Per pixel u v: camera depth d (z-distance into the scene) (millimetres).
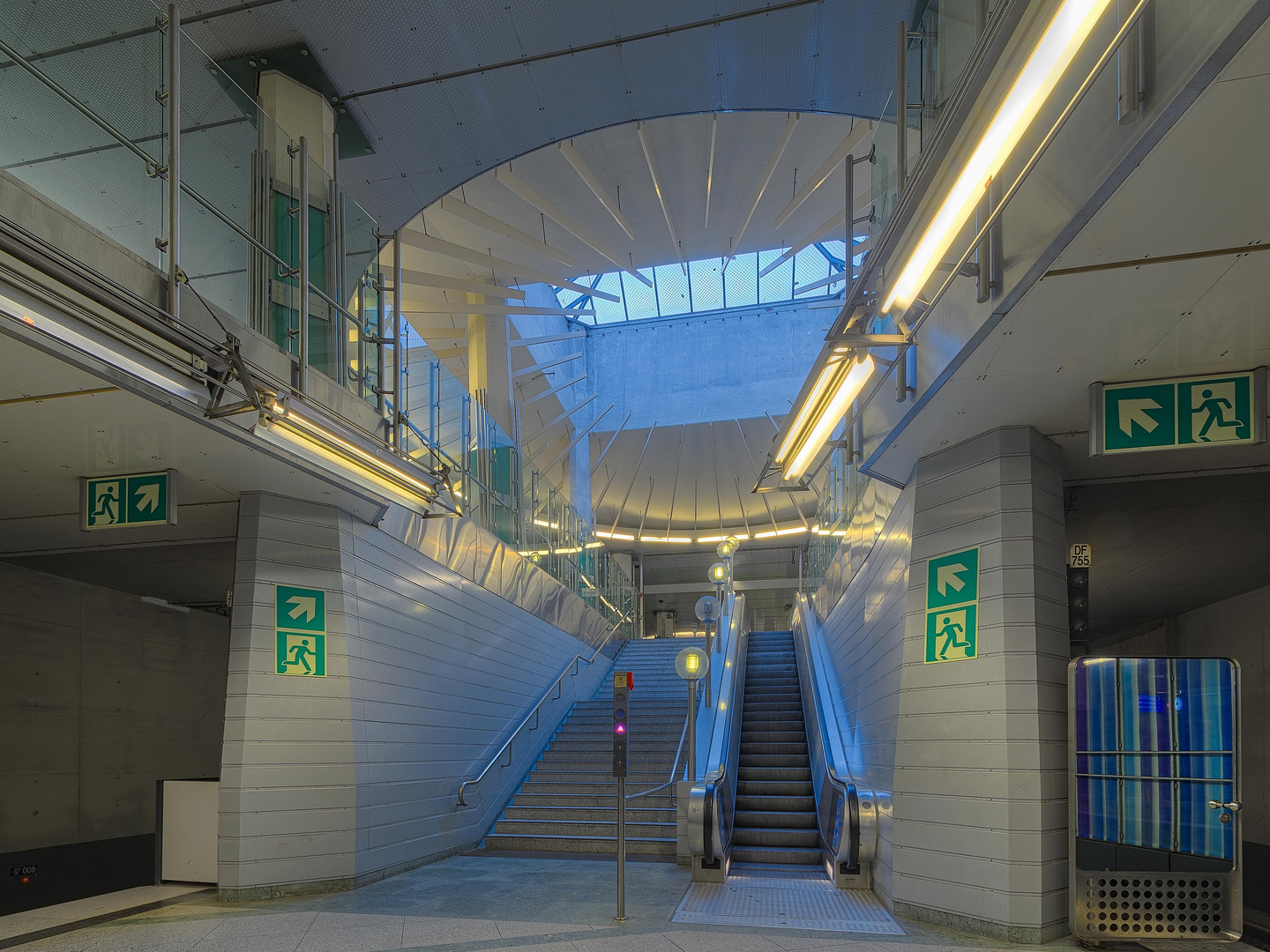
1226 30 2510
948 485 6352
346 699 7094
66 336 3949
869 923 5895
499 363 16406
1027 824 5395
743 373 22938
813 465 7504
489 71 6934
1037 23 2736
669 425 23047
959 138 3498
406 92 7117
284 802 6680
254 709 6637
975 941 5367
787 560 29922
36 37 3988
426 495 7086
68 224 4004
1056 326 4430
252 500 6875
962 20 3938
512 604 11250
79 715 9305
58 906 6293
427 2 6242
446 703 9008
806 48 6848
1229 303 4184
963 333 4711
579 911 6234
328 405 6172
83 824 9211
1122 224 3512
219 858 6473
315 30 6445
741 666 12352
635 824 9125
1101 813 5402
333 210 6535
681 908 6355
